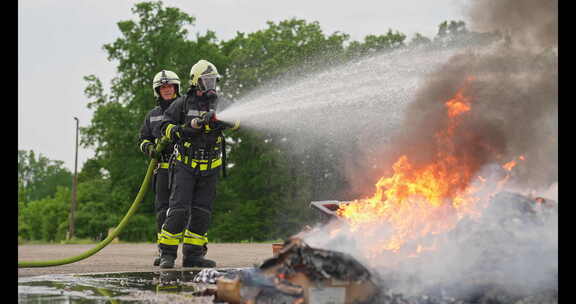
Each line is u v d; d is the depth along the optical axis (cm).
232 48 5731
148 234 5219
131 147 5081
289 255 454
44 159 17125
